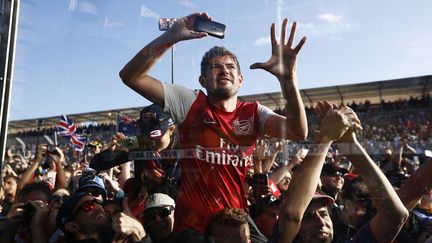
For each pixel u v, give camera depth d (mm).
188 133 1551
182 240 1549
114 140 1646
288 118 1420
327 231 1483
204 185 1561
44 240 1890
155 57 1531
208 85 1504
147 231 1613
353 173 1556
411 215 1669
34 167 1832
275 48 1450
